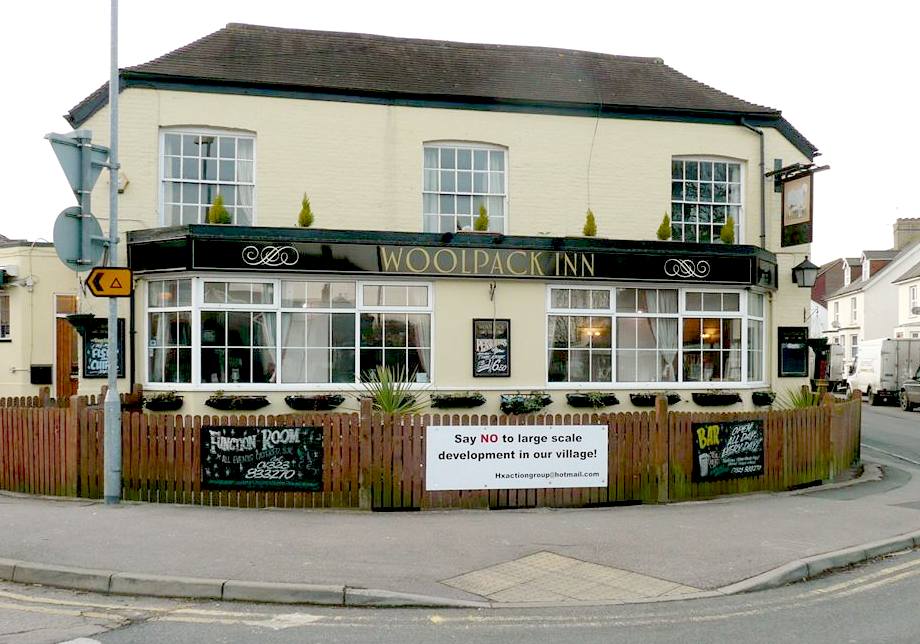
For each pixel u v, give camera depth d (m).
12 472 10.23
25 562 6.83
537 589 6.57
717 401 14.55
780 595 6.64
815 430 11.95
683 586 6.72
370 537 8.02
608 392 14.18
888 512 9.69
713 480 10.57
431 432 9.49
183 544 7.53
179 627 5.64
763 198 15.56
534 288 13.97
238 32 15.20
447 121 14.21
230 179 13.62
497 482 9.64
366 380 13.30
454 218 14.35
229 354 12.80
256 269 12.62
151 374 13.02
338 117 13.82
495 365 13.75
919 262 42.34
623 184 14.95
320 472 9.46
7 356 16.78
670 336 14.63
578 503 9.85
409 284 13.54
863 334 45.22
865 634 5.64
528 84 15.34
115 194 9.52
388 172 13.96
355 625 5.76
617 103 14.80
